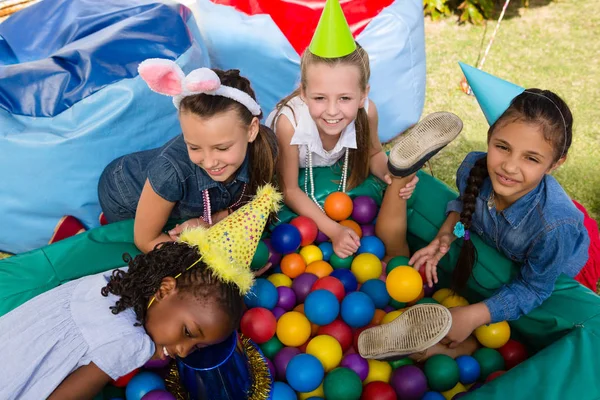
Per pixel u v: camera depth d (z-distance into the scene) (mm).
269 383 1916
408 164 2109
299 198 2529
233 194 2279
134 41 2531
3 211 2490
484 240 2258
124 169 2369
